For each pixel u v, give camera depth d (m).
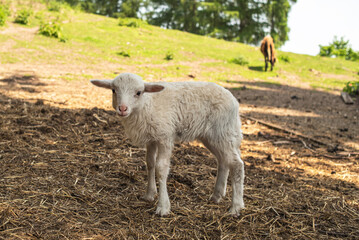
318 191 4.77
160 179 3.77
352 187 4.99
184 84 3.88
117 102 3.46
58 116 7.00
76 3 35.28
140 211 3.87
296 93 14.22
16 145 5.34
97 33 20.89
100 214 3.74
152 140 3.73
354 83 14.73
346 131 8.69
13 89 9.45
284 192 4.67
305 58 23.59
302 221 3.91
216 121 3.81
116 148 5.77
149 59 17.33
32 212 3.59
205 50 21.36
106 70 13.98
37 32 18.39
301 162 6.09
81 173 4.68
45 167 4.71
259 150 6.68
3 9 19.94
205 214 3.91
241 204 3.96
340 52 31.59
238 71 17.52
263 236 3.58
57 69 13.17
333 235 3.66
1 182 4.15
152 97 3.68
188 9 40.38
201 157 5.84
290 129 8.41
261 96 12.91
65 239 3.19
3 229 3.24
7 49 14.91
